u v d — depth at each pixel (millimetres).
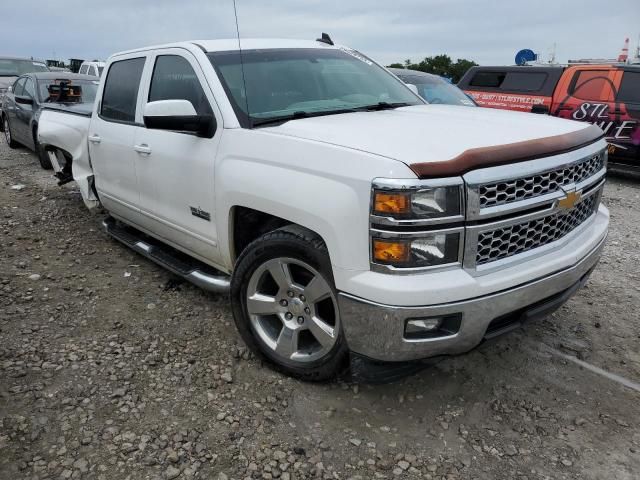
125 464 2406
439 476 2379
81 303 3953
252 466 2410
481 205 2342
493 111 3537
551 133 2775
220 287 3494
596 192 3102
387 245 2303
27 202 6719
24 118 9609
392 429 2664
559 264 2650
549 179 2576
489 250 2451
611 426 2699
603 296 4207
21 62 15867
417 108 3637
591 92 9672
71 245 5203
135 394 2889
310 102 3498
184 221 3648
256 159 2900
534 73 10516
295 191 2635
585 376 3117
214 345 3387
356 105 3615
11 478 2309
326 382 2973
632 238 5812
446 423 2709
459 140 2539
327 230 2490
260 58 3637
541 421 2734
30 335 3463
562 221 2766
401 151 2381
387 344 2400
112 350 3314
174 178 3592
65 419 2676
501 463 2455
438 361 2564
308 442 2564
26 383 2949
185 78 3594
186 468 2393
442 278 2332
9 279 4316
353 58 4227
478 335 2480
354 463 2445
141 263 4758
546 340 3508
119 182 4426
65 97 9188
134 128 4070
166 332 3549
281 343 2977
